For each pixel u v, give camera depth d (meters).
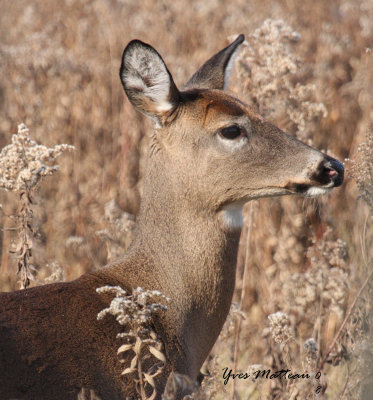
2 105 18.94
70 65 19.11
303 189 9.33
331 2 25.03
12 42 23.70
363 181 10.79
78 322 8.13
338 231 14.14
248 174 9.29
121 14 25.28
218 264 9.20
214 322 9.27
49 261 13.05
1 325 7.78
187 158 9.25
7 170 9.98
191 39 22.58
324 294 11.75
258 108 12.50
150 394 8.20
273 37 12.50
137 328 7.84
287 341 9.85
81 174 16.78
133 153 16.91
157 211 9.27
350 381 9.97
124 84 9.37
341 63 20.56
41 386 7.57
